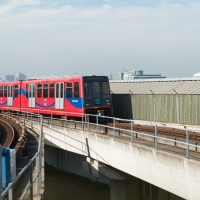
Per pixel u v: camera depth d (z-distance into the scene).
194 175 16.36
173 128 27.64
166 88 32.72
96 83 33.38
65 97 34.53
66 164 38.28
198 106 28.95
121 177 25.89
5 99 45.53
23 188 13.91
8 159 12.19
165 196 26.23
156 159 19.14
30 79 41.31
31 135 28.98
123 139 23.25
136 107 34.97
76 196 31.64
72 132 28.83
